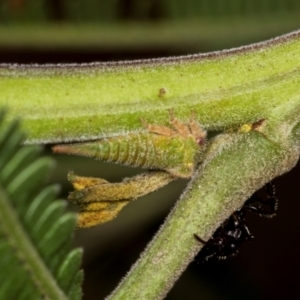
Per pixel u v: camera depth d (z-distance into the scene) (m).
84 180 0.07
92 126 0.07
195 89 0.07
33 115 0.06
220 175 0.07
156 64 0.07
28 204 0.05
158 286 0.06
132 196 0.07
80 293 0.06
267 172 0.07
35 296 0.06
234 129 0.07
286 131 0.07
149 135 0.07
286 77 0.07
